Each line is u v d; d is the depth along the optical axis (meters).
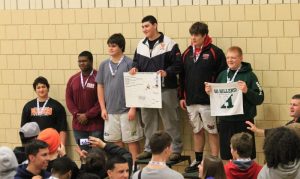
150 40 8.94
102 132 9.48
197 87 8.70
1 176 6.00
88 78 9.45
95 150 6.10
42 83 9.59
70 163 5.61
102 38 9.59
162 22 9.25
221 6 8.95
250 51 8.90
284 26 8.72
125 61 9.17
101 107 9.32
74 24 9.72
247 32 8.88
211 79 8.68
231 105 8.34
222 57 8.65
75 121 9.52
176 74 8.83
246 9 8.85
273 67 8.83
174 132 9.04
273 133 4.68
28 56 9.99
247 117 8.37
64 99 9.89
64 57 9.82
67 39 9.77
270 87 8.87
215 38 9.03
